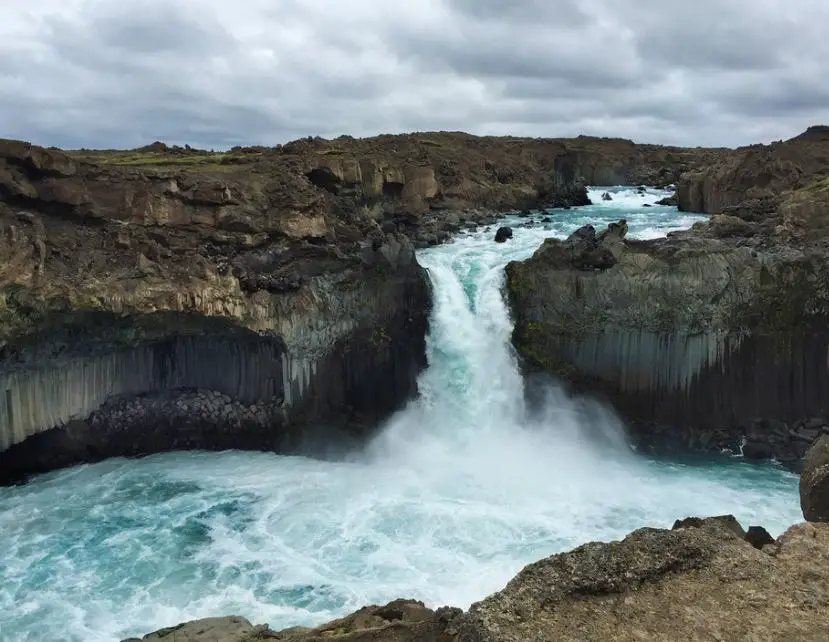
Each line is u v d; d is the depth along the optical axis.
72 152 69.25
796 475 42.19
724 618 15.80
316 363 46.00
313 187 50.56
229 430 46.12
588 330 47.22
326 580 30.27
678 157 138.00
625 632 15.48
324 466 43.44
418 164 73.94
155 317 41.91
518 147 107.94
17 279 37.94
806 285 46.00
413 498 38.53
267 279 44.59
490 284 50.34
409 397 48.34
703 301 45.91
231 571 31.09
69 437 43.03
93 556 32.50
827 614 15.76
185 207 45.09
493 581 29.88
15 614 27.95
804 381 46.41
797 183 68.94
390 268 48.81
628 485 40.50
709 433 46.19
